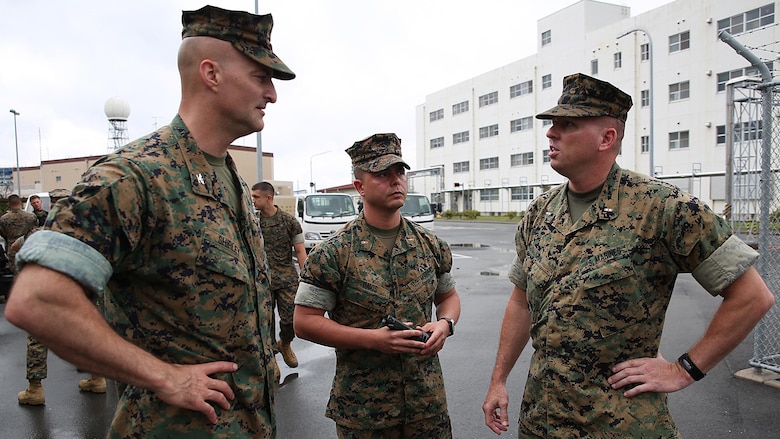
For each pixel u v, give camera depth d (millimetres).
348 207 12781
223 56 1570
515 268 2318
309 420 3812
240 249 1638
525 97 37938
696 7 26406
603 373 1805
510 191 40156
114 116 32625
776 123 4480
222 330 1529
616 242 1814
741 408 3684
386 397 2277
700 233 1700
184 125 1571
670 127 27984
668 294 1839
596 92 1876
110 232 1287
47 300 1159
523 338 2311
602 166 1929
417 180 52344
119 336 1312
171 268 1430
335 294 2383
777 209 4371
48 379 4875
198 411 1434
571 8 33500
